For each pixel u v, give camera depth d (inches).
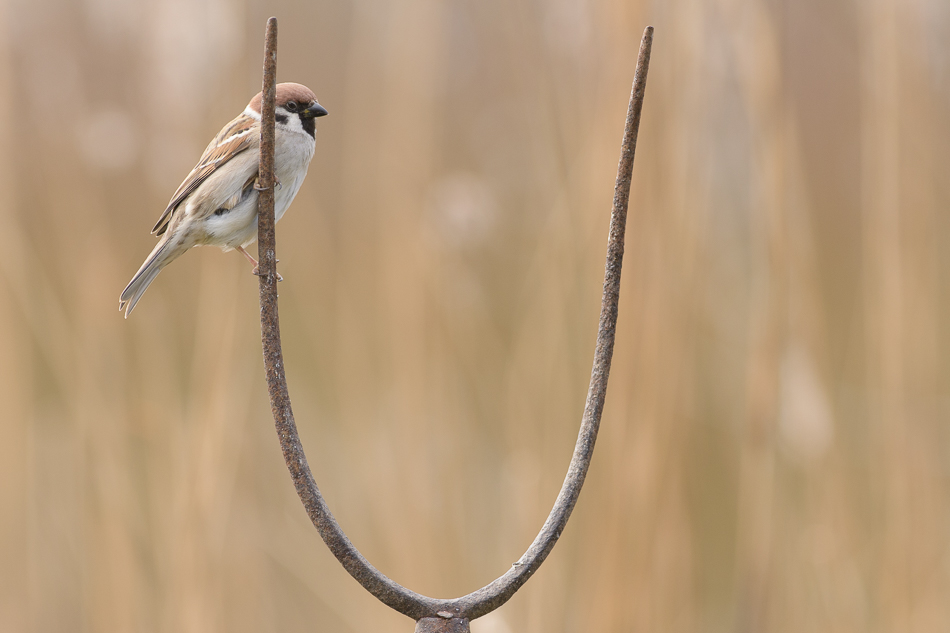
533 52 339.9
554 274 319.0
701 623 303.0
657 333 295.4
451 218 343.6
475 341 346.0
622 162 119.5
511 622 317.1
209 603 309.4
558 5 321.4
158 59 337.7
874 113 319.0
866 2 326.0
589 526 305.6
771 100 297.6
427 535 323.3
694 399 311.4
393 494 328.5
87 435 330.6
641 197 299.0
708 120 302.5
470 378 345.4
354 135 376.5
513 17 346.9
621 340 299.6
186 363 391.9
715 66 300.5
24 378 350.6
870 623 314.3
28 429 348.8
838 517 302.2
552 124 330.3
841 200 404.5
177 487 324.5
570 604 308.8
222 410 316.5
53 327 339.6
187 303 395.9
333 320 377.1
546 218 346.9
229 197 247.9
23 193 372.8
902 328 309.9
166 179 345.1
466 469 334.0
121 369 340.5
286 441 111.4
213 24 336.2
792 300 304.0
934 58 331.0
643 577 288.7
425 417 333.4
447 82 393.7
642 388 296.0
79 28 370.6
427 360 337.1
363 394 349.7
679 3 300.0
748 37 297.7
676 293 297.0
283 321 398.9
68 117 364.2
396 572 323.0
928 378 308.7
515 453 321.1
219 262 328.8
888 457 310.3
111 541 323.0
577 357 314.2
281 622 362.9
